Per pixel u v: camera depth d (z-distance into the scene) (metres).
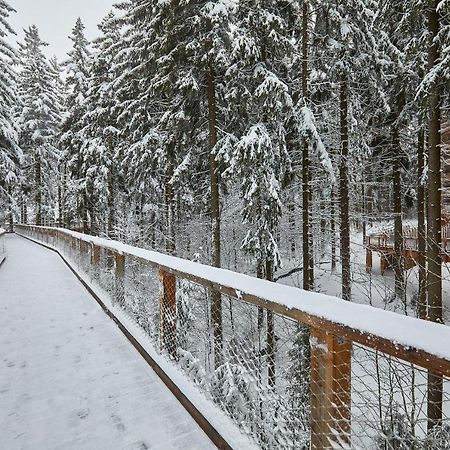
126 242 17.06
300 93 11.02
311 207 12.52
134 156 13.89
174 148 11.81
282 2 10.50
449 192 13.89
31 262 13.35
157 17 10.23
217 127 11.05
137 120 13.82
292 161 12.12
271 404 2.12
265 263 10.98
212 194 11.19
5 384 3.40
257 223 10.68
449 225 13.88
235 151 9.60
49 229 21.31
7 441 2.54
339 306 1.61
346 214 12.02
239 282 2.32
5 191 24.11
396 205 14.21
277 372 2.16
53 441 2.54
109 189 18.34
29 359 3.99
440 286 7.91
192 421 2.76
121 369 3.72
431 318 7.83
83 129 19.11
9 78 21.14
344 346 1.60
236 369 2.43
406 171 14.54
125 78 14.37
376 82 11.20
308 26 10.55
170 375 3.26
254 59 10.03
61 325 5.25
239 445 2.24
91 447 2.47
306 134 9.79
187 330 3.31
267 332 2.28
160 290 3.70
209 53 9.46
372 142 14.72
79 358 4.02
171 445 2.48
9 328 5.10
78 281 9.00
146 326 4.37
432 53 7.92
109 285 6.37
